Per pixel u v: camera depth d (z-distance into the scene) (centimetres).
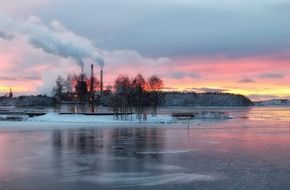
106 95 16525
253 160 4159
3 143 5759
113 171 3578
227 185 3038
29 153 4731
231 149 5059
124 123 11075
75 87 16050
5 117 12306
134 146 5412
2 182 3164
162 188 2948
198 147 5278
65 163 4022
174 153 4706
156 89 13912
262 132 7856
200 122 12031
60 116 12206
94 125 10012
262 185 3047
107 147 5316
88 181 3184
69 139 6356
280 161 4091
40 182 3159
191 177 3312
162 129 8656
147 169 3669
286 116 18725
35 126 9431
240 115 19850
